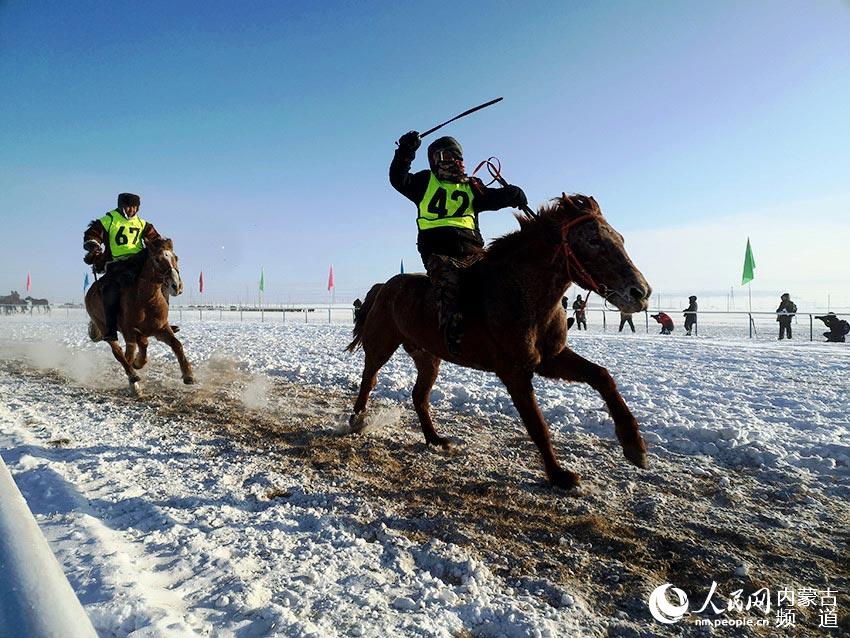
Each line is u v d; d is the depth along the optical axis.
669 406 6.84
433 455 5.13
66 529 3.27
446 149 4.83
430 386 5.55
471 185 4.84
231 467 4.68
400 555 3.15
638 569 3.07
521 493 4.14
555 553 3.25
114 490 4.02
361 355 12.47
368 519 3.68
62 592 1.05
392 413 6.65
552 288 4.11
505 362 4.24
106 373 10.08
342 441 5.56
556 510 3.86
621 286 3.76
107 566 2.75
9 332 20.20
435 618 2.52
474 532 3.51
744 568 3.04
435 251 4.84
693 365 11.11
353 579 2.84
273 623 2.36
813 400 7.29
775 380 9.07
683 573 3.04
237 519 3.59
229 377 9.62
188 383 8.03
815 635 2.52
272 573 2.87
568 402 7.02
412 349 5.50
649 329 25.52
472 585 2.84
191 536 3.25
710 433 5.35
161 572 2.84
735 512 3.81
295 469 4.68
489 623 2.54
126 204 8.26
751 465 4.75
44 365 11.20
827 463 4.61
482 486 4.27
